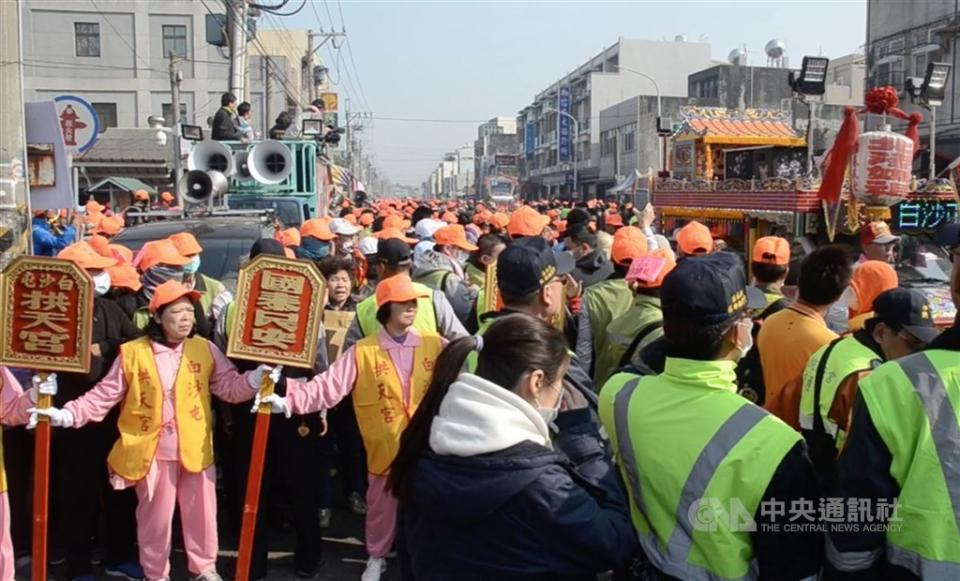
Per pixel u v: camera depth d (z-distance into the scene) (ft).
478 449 7.25
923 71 85.35
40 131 21.70
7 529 14.37
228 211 34.63
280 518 18.76
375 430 15.07
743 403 7.66
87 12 128.57
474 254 23.20
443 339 15.43
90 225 40.50
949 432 7.11
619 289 17.01
